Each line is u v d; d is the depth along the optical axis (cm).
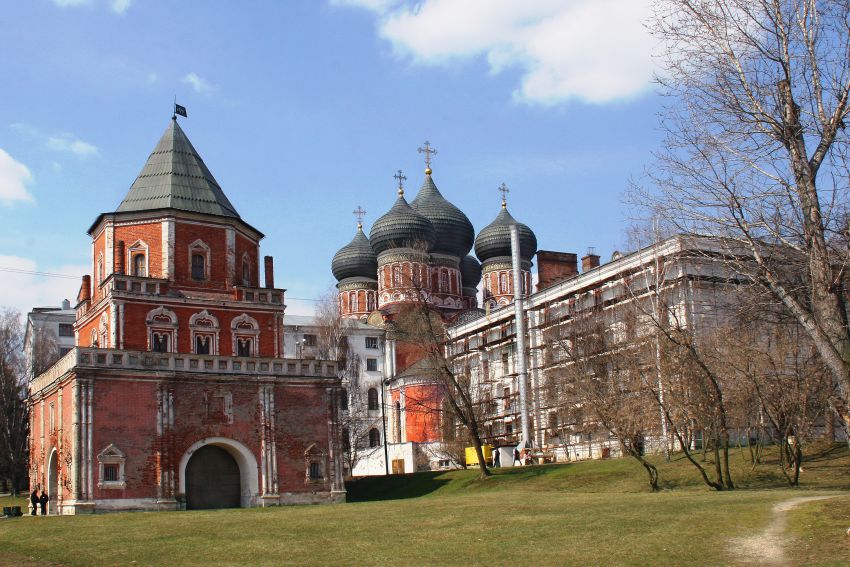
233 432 6575
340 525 3725
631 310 6228
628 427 5347
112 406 6141
